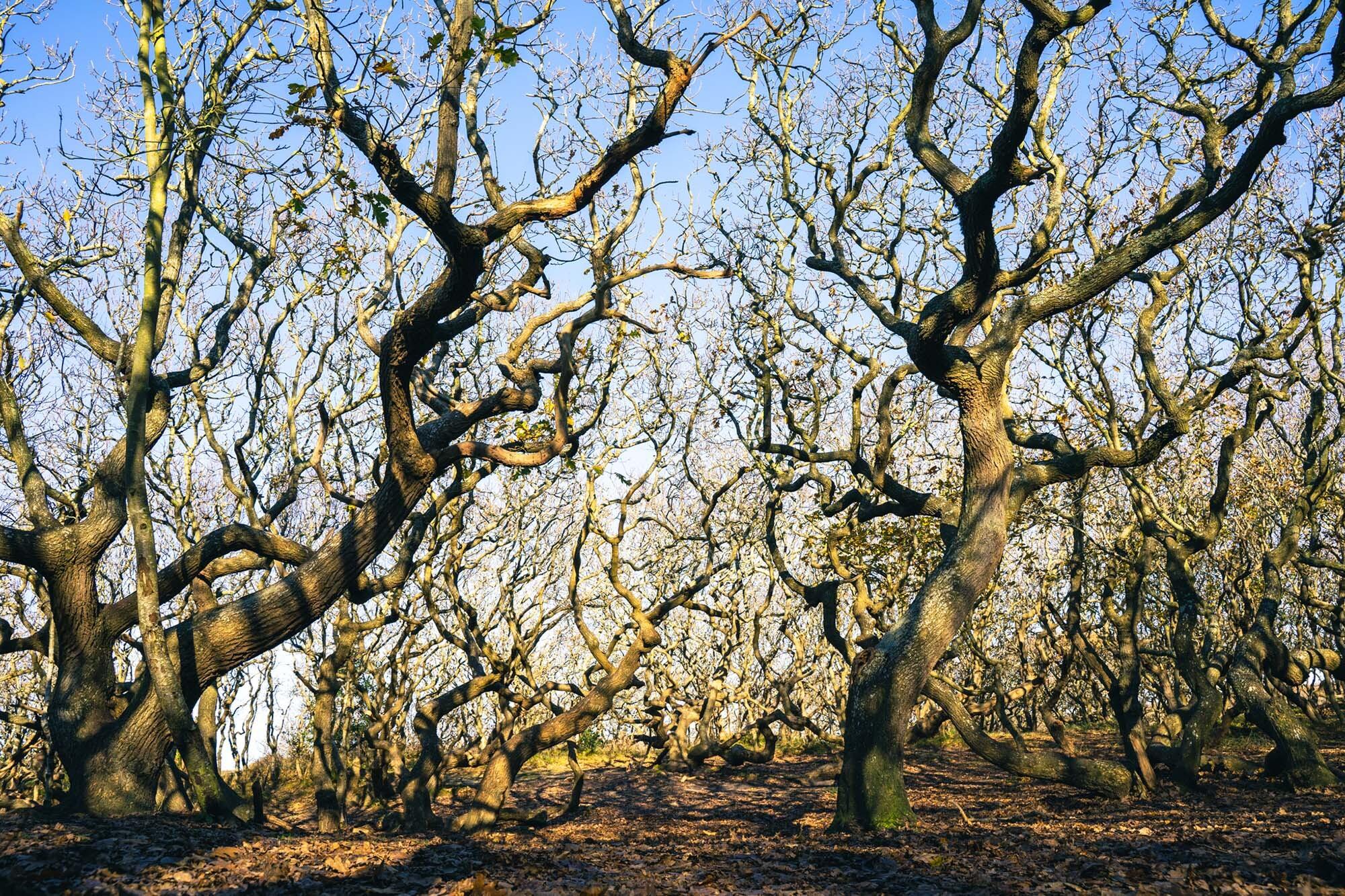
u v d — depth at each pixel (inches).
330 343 842.8
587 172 526.0
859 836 554.6
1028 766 724.7
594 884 380.2
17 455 641.0
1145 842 491.5
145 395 547.8
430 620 889.5
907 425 1015.6
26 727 826.8
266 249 777.6
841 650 862.5
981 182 588.4
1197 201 658.8
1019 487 709.3
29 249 616.7
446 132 581.9
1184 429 721.6
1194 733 768.9
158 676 537.6
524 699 826.2
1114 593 1011.9
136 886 339.3
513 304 677.3
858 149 768.3
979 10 652.7
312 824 785.6
